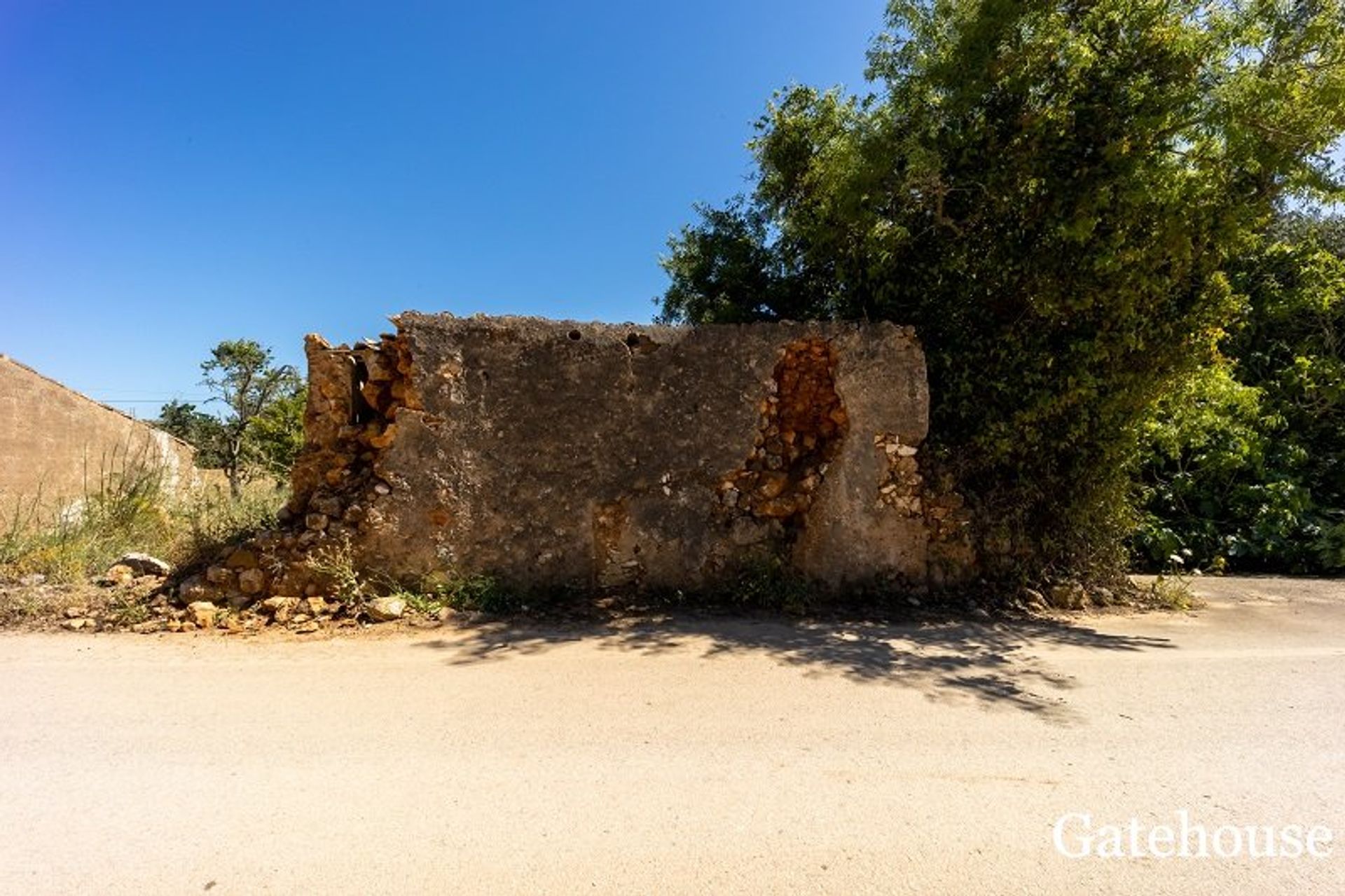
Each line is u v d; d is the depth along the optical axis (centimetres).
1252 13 581
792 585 606
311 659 447
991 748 343
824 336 634
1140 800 297
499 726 355
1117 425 680
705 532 617
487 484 579
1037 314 647
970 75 614
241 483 897
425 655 460
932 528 652
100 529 687
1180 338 663
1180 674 466
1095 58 590
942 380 672
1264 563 900
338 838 255
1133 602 677
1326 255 979
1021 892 233
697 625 545
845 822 273
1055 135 611
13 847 245
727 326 630
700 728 358
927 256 682
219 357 1900
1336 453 976
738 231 906
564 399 595
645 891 229
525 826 265
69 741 327
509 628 521
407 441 567
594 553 600
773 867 243
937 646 517
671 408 614
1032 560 678
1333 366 970
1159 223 612
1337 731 373
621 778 304
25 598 518
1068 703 408
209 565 557
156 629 490
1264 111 570
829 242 718
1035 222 641
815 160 787
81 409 1141
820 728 362
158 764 308
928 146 648
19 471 1044
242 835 256
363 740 336
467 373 579
